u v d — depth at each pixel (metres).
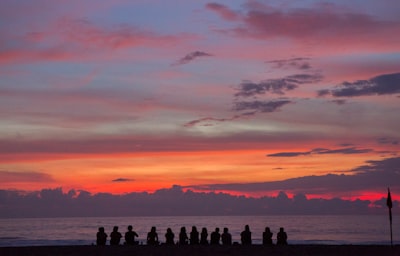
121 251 29.36
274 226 174.88
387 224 190.25
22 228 166.62
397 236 104.00
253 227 169.88
